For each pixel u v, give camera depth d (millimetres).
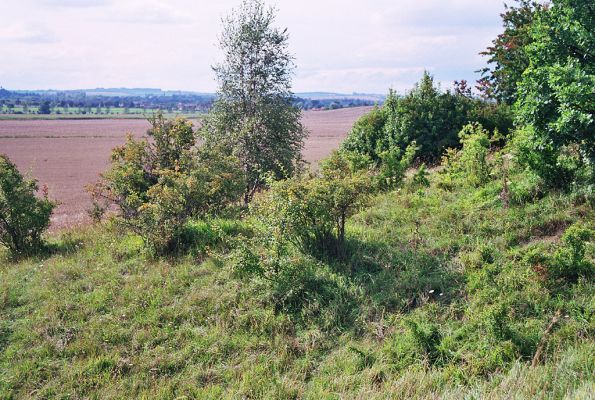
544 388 4879
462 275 7305
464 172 11406
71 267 8898
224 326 6891
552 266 6734
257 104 16938
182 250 9312
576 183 8758
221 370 6207
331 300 7195
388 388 5469
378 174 12320
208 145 14477
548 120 8516
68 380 6094
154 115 12875
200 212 10930
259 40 16734
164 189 9539
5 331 7059
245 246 7770
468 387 5309
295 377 5926
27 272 9094
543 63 9023
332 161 9969
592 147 8398
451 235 8531
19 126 98938
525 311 6336
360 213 9977
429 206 9961
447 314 6609
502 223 8461
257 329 6828
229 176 11273
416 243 8453
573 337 5758
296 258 7742
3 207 10227
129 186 11477
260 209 8609
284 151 16594
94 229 11711
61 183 32344
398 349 6098
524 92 9008
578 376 5043
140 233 9500
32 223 10398
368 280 7652
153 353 6496
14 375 6148
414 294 7059
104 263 9047
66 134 79438
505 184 9133
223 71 17078
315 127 89812
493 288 6730
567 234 6836
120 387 5961
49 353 6551
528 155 9172
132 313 7332
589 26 8750
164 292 7785
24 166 41906
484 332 6094
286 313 7105
